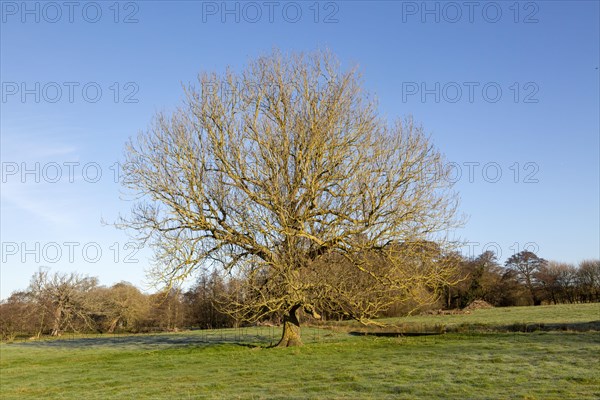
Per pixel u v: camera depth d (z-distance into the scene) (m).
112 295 69.75
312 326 48.53
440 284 30.53
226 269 28.42
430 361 23.62
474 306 71.19
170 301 62.06
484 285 78.19
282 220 27.36
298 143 29.03
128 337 51.28
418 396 16.36
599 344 26.39
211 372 23.86
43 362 33.53
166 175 29.23
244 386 19.78
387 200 28.05
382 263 28.58
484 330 38.53
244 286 27.78
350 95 30.00
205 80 30.16
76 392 21.08
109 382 22.97
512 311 62.34
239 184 28.80
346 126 29.41
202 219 28.56
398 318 52.41
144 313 67.38
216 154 29.06
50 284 70.62
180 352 33.41
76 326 69.75
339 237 28.00
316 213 28.66
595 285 89.75
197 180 29.03
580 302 90.19
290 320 32.12
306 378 20.69
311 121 29.16
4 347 44.78
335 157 28.84
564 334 31.92
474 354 25.20
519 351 25.45
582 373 18.89
